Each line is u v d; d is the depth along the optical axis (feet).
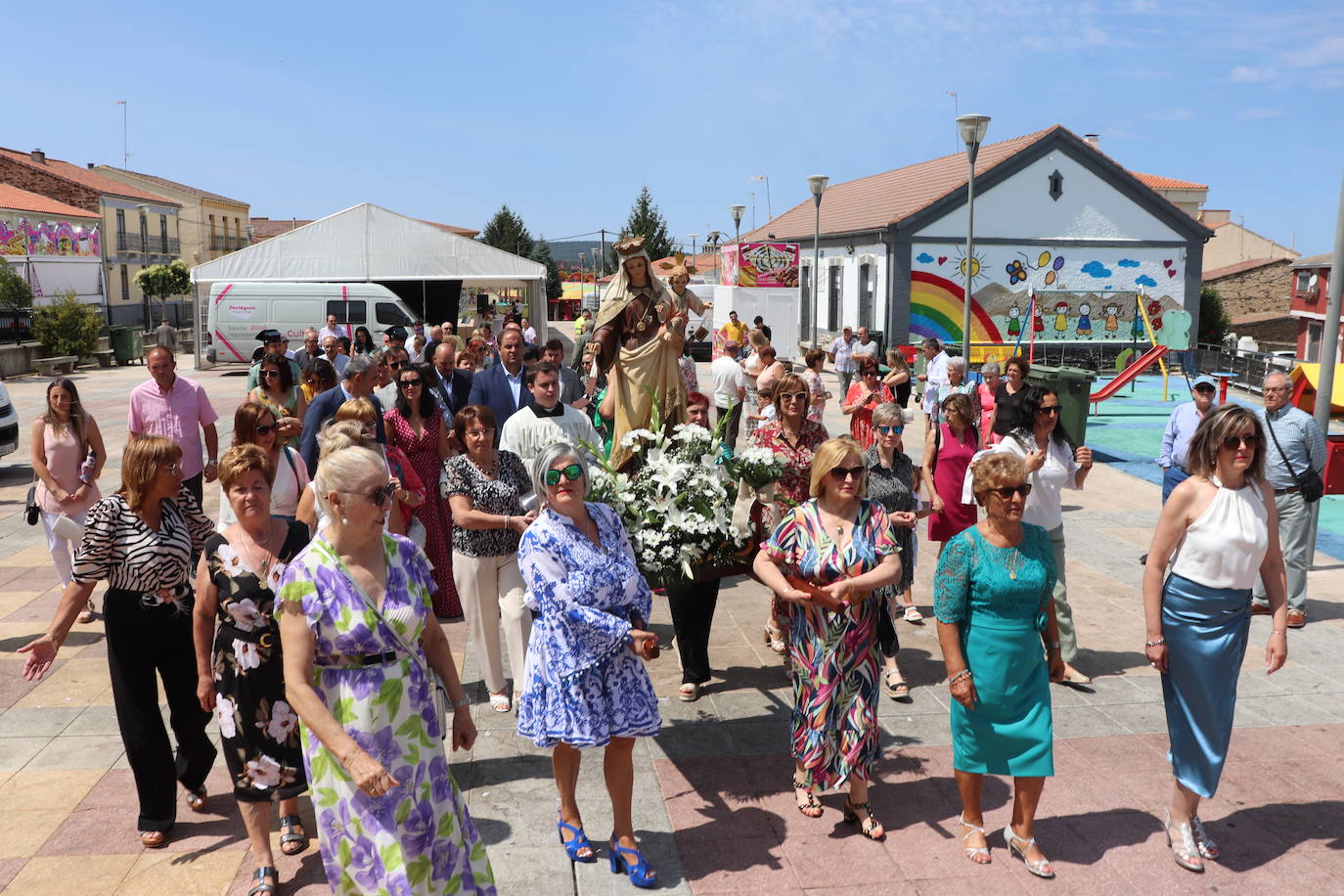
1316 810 14.88
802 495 19.26
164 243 190.39
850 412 31.55
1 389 42.83
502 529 17.37
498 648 18.08
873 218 102.68
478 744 16.84
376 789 9.37
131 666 13.55
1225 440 13.17
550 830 14.12
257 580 12.12
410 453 21.98
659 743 17.08
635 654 12.89
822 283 115.55
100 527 13.09
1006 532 13.00
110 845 13.80
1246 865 13.44
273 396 24.63
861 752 13.99
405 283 109.19
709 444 17.16
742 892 12.73
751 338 44.16
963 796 13.64
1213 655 13.34
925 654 21.25
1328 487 26.40
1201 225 96.17
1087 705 18.71
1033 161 93.25
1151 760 16.52
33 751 16.53
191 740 14.40
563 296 243.60
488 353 54.54
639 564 16.58
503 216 259.60
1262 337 131.13
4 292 103.09
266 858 12.62
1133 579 27.07
